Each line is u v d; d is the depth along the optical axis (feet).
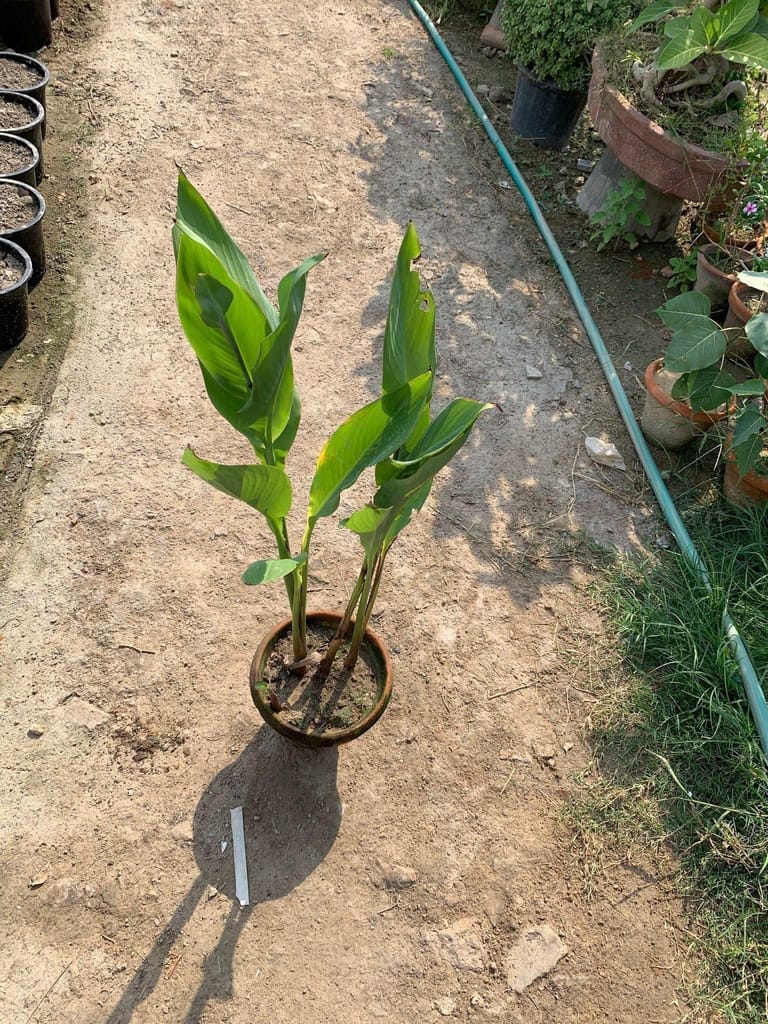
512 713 5.92
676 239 9.84
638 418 7.93
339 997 4.68
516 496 7.23
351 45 11.77
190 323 3.82
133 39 11.03
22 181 8.23
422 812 5.41
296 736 4.81
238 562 6.47
